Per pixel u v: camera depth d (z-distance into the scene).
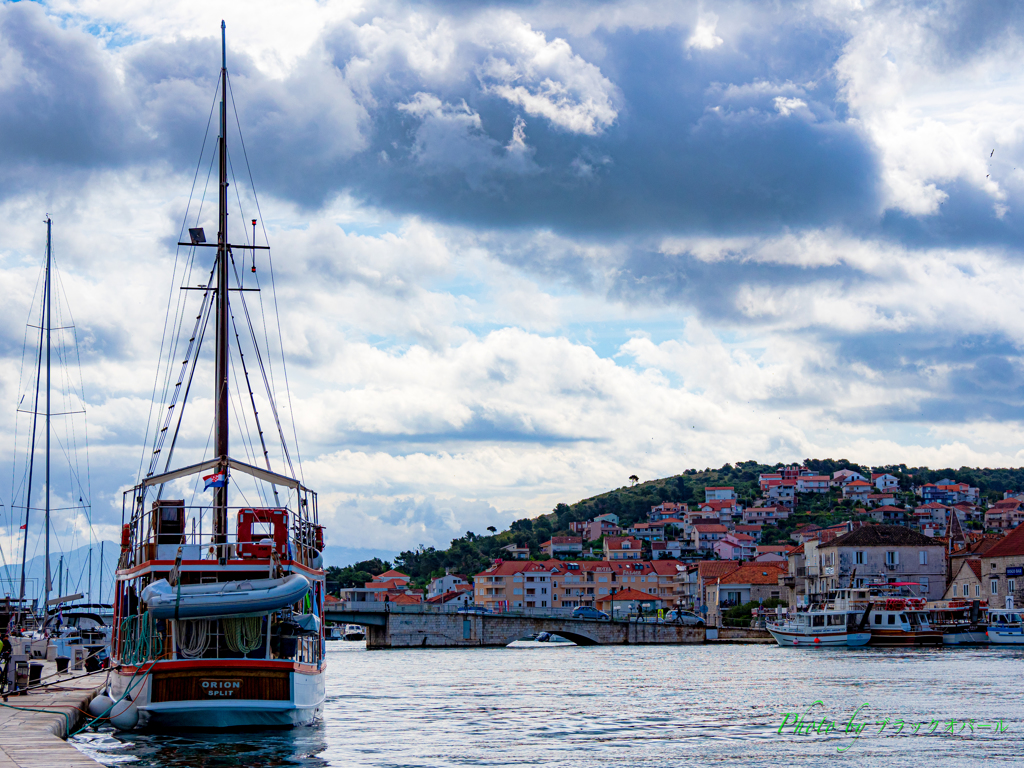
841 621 119.94
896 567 137.25
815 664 82.62
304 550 38.41
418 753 33.16
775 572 176.50
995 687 56.94
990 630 115.81
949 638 116.88
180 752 31.58
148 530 35.69
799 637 119.12
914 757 32.06
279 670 33.09
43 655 58.53
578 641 150.12
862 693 53.81
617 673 75.06
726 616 167.50
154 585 32.69
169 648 33.84
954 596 135.00
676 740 36.28
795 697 52.16
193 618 32.34
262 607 32.47
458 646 138.88
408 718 43.94
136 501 37.31
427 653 120.62
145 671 32.50
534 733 38.47
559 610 151.38
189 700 32.34
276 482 39.09
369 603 138.25
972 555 136.88
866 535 138.75
